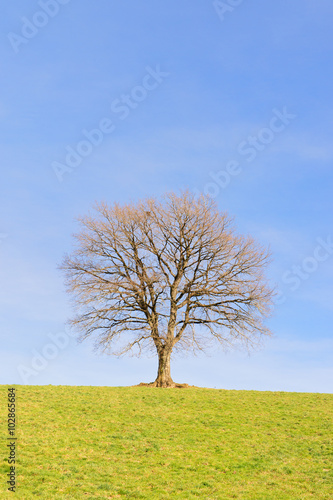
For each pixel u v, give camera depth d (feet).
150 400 108.88
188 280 130.72
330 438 87.92
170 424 92.63
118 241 132.57
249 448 82.28
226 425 93.56
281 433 90.22
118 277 132.16
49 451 74.84
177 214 131.64
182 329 131.03
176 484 67.21
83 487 63.36
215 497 63.77
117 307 129.70
